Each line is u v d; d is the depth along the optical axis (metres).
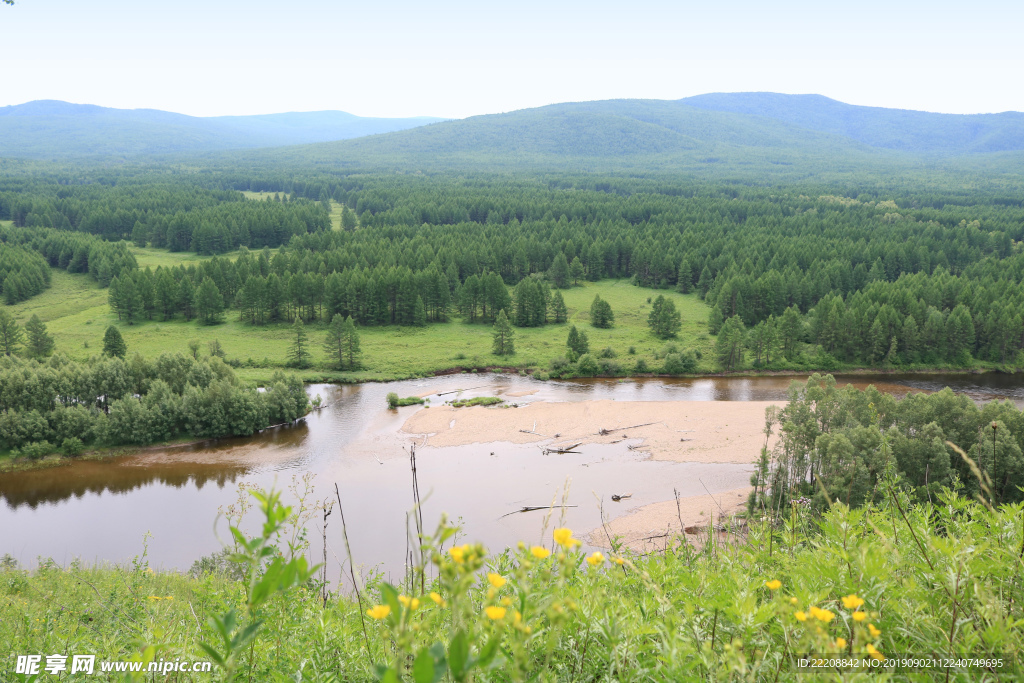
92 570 19.94
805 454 35.75
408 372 76.94
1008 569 4.37
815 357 80.88
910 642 3.84
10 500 42.75
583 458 49.38
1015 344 79.19
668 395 68.56
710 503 39.81
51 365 57.72
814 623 3.14
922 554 4.58
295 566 2.93
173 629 5.66
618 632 3.79
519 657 2.83
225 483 45.59
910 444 31.25
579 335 80.81
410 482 44.84
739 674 3.43
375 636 4.62
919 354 79.50
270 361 79.62
